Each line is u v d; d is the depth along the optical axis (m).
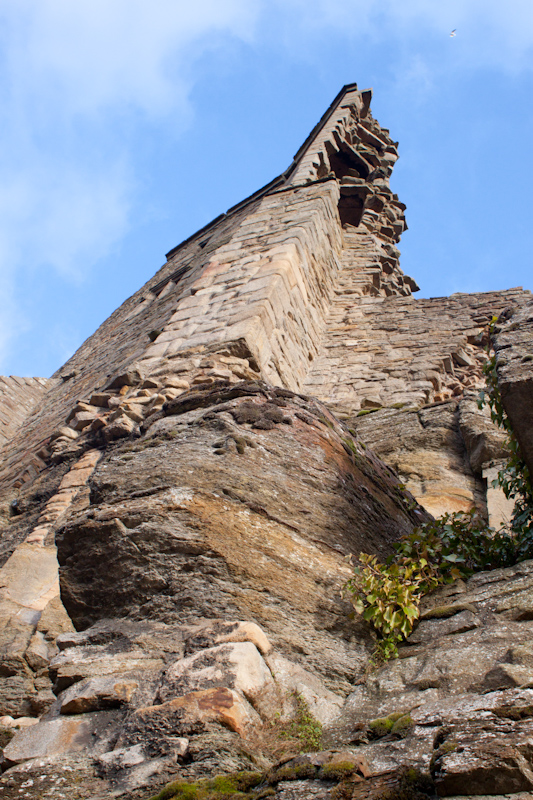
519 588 3.50
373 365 10.47
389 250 16.16
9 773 2.64
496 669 2.79
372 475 5.54
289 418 5.20
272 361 8.27
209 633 3.23
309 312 11.02
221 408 5.18
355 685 3.22
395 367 10.30
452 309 12.09
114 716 2.90
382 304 12.75
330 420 5.63
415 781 2.14
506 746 2.10
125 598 3.66
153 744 2.64
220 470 4.32
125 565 3.76
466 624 3.35
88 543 3.93
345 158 17.94
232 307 8.68
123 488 4.29
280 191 13.38
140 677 3.08
